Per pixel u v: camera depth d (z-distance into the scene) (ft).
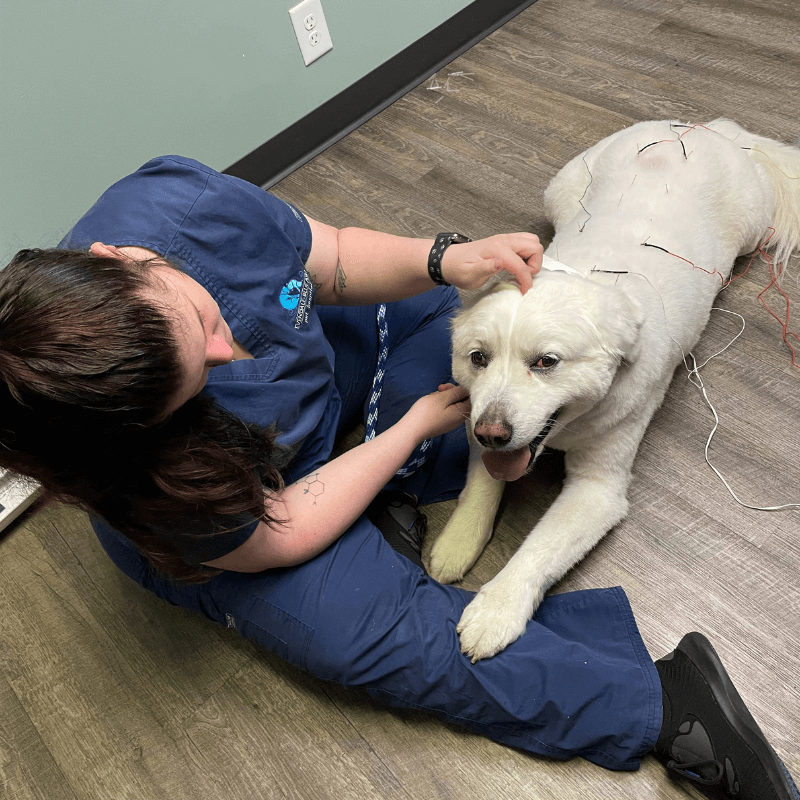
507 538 4.87
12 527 5.47
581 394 3.96
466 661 3.86
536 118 7.45
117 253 2.97
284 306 3.84
